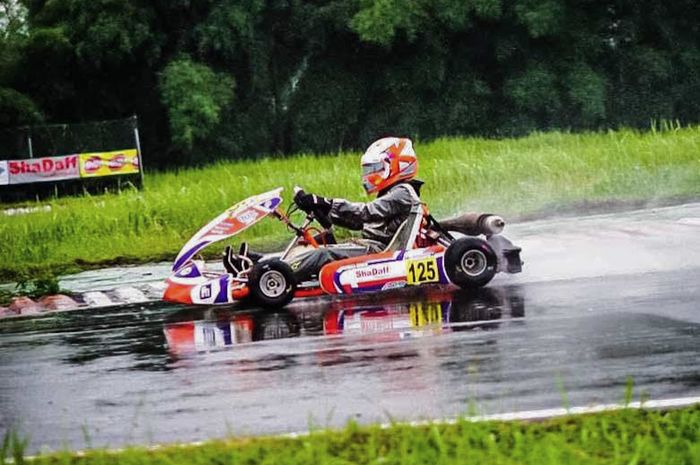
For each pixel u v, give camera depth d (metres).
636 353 16.73
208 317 23.06
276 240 35.91
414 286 24.55
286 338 19.86
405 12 75.94
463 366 16.58
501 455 12.20
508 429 13.23
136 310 25.20
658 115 79.25
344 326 20.50
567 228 32.03
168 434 14.16
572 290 22.38
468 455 12.23
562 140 52.16
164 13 77.00
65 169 63.34
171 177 62.28
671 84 80.62
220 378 17.03
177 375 17.53
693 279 22.56
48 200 60.66
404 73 79.81
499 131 78.19
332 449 12.80
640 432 13.01
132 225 40.47
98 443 13.98
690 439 12.69
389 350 18.02
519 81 77.31
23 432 14.84
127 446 13.41
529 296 22.08
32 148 67.00
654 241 27.97
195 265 24.14
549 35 77.69
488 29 79.25
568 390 14.98
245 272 23.62
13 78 79.69
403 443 12.62
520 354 17.12
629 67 79.62
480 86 78.69
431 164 45.38
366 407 14.73
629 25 79.62
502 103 79.62
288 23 80.50
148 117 80.56
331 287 23.00
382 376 16.31
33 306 27.53
